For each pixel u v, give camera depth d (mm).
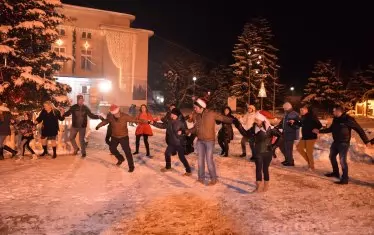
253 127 7680
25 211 6086
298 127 10367
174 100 43750
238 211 6285
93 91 34531
